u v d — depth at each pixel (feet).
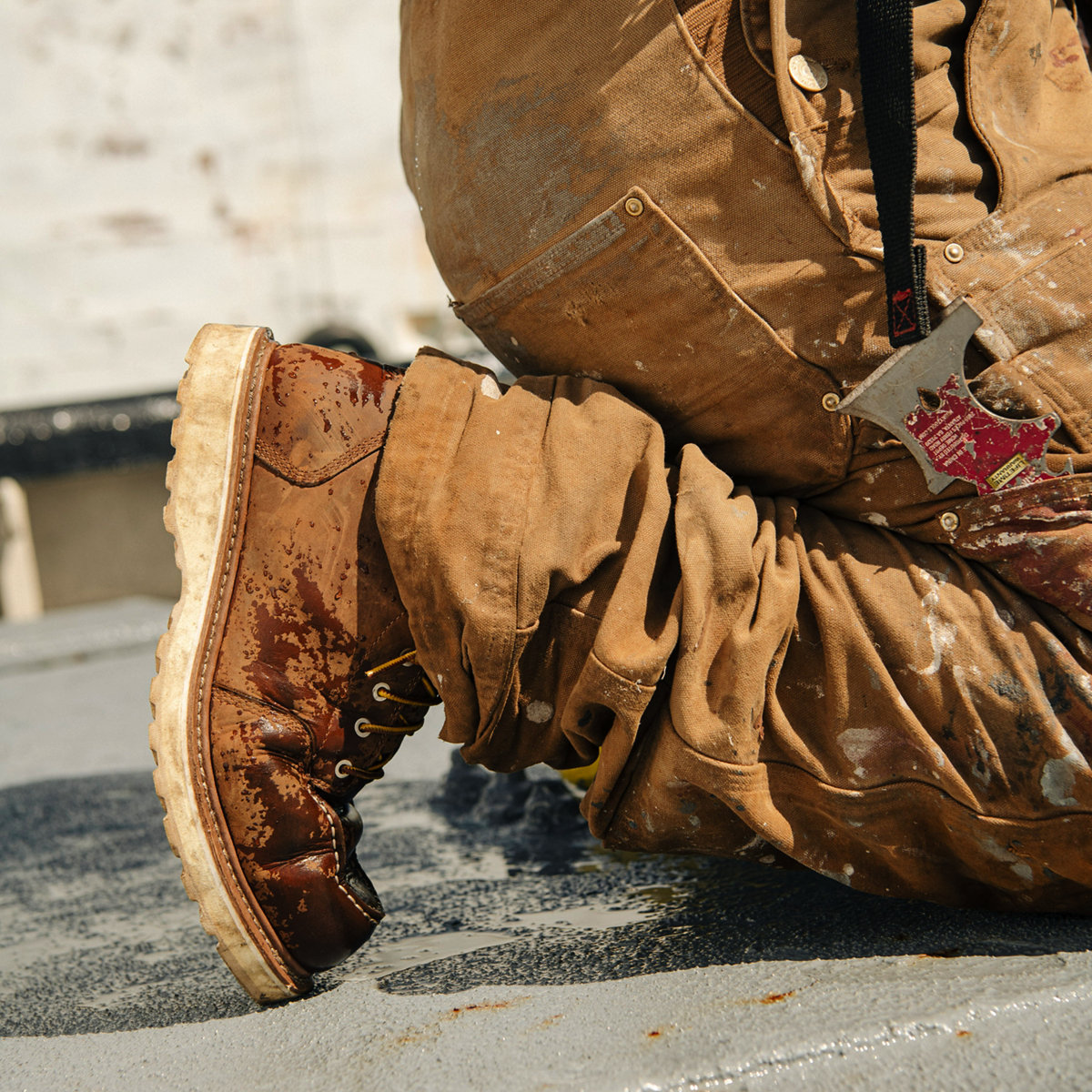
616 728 2.82
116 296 16.53
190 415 2.97
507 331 3.28
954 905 2.93
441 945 3.25
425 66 3.17
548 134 2.93
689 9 2.81
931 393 2.74
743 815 2.75
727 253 2.86
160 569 16.34
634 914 3.35
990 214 2.83
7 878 4.32
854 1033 2.19
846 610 2.78
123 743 6.71
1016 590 2.78
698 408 3.05
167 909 3.89
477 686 2.85
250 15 16.81
